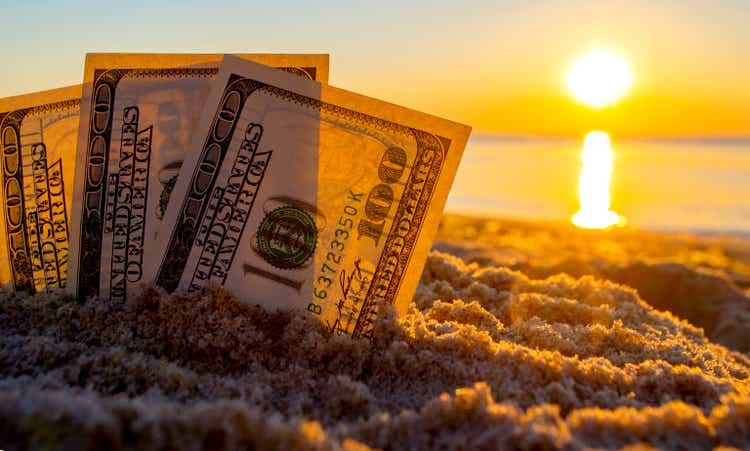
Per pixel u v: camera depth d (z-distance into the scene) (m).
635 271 0.28
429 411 0.10
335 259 0.14
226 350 0.13
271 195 0.14
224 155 0.14
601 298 0.19
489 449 0.09
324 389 0.11
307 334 0.13
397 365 0.12
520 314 0.17
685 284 0.28
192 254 0.14
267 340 0.13
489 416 0.09
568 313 0.18
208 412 0.08
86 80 0.15
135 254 0.15
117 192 0.15
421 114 0.14
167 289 0.14
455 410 0.10
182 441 0.08
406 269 0.14
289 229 0.14
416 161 0.14
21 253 0.15
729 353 0.18
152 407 0.08
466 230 0.58
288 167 0.14
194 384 0.11
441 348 0.13
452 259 0.23
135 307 0.14
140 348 0.13
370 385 0.12
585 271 0.28
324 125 0.14
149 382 0.11
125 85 0.15
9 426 0.07
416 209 0.14
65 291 0.15
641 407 0.11
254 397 0.11
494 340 0.15
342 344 0.13
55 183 0.15
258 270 0.14
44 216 0.15
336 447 0.08
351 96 0.14
